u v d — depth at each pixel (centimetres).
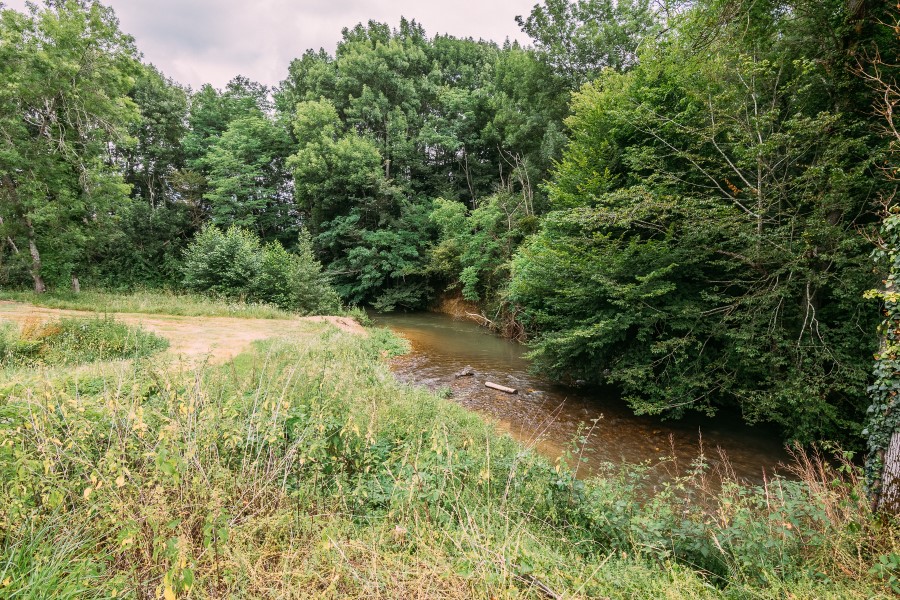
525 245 1686
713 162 912
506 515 334
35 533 237
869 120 725
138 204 2861
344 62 3303
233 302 1731
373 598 232
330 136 3011
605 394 1045
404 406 591
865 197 708
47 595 203
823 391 713
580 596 242
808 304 716
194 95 3681
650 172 1029
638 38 2044
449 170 3322
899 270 403
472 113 2997
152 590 228
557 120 2444
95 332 797
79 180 1708
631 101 1023
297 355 770
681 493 551
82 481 272
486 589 238
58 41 1592
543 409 928
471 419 682
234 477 316
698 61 852
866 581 292
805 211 781
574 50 2383
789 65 788
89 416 341
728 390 820
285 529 286
